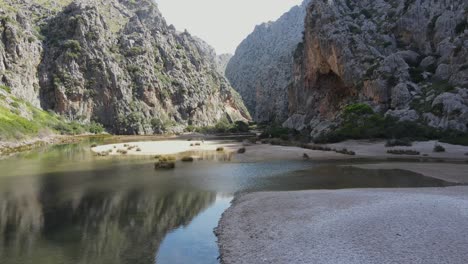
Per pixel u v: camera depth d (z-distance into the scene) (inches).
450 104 2571.4
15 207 938.7
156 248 650.2
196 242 677.3
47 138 3860.7
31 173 1499.8
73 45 5910.4
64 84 5654.5
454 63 2999.5
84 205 957.8
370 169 1510.8
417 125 2603.3
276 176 1378.0
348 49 3934.5
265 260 556.7
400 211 734.5
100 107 5969.5
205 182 1275.8
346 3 4867.1
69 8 6579.7
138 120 6038.4
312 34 4569.4
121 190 1146.0
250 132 6392.7
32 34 5797.2
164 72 7593.5
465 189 993.5
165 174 1454.2
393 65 3336.6
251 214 818.2
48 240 695.1
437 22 3592.5
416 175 1333.7
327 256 543.8
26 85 5216.5
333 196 928.3
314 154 2105.1
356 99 3639.3
